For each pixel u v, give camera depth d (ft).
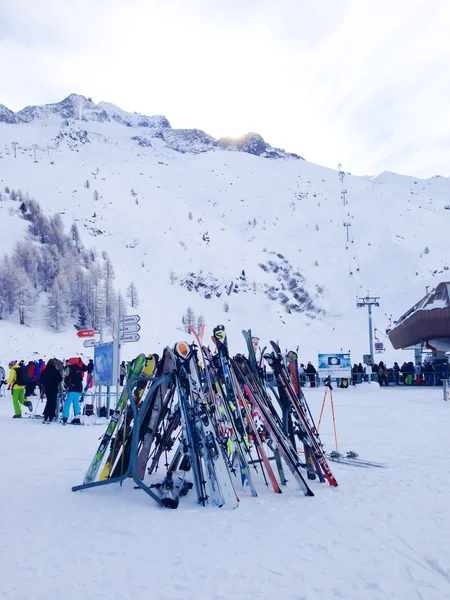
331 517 14.23
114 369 41.01
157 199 523.70
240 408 19.76
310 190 650.02
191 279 354.95
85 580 9.91
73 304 260.42
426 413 44.19
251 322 307.99
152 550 11.62
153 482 19.03
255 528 13.33
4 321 225.15
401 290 297.12
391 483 18.24
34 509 15.20
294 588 9.52
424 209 548.72
